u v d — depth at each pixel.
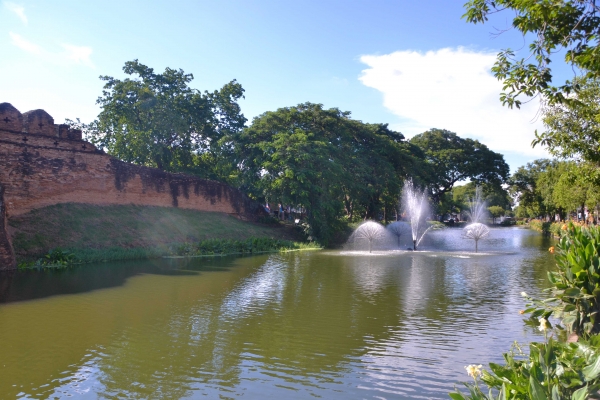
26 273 15.56
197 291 12.55
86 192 22.42
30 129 20.20
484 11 6.94
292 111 32.12
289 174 27.36
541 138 11.38
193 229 26.14
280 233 31.55
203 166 36.53
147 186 26.12
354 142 35.31
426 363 6.88
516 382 3.94
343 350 7.47
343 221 35.75
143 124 31.03
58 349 7.49
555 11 6.32
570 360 4.35
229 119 36.72
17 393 5.80
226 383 6.12
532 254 23.97
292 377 6.34
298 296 11.84
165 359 7.04
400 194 37.72
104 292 12.33
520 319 9.41
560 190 27.64
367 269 17.44
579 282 7.24
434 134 53.06
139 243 21.62
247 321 9.27
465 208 81.06
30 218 19.16
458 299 11.49
